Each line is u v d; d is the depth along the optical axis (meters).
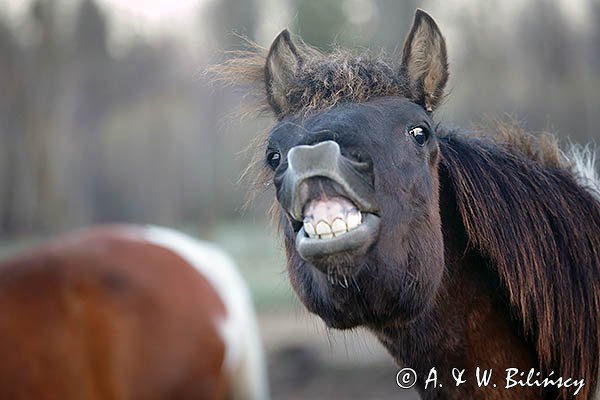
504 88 17.62
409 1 17.62
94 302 4.50
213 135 23.02
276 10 19.86
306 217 2.49
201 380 4.63
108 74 23.70
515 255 2.99
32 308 4.39
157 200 24.05
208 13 21.25
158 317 4.61
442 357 3.06
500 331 3.05
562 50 17.77
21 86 20.94
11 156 22.09
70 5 22.64
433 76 3.00
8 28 21.19
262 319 12.87
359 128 2.65
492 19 18.16
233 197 23.05
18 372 4.27
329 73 2.88
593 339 3.03
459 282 3.04
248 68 3.42
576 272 3.04
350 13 19.03
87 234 4.88
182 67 23.66
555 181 3.14
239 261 18.03
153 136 24.17
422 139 2.83
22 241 19.94
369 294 2.67
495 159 3.13
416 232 2.74
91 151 24.12
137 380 4.51
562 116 17.20
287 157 2.54
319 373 10.27
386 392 9.55
